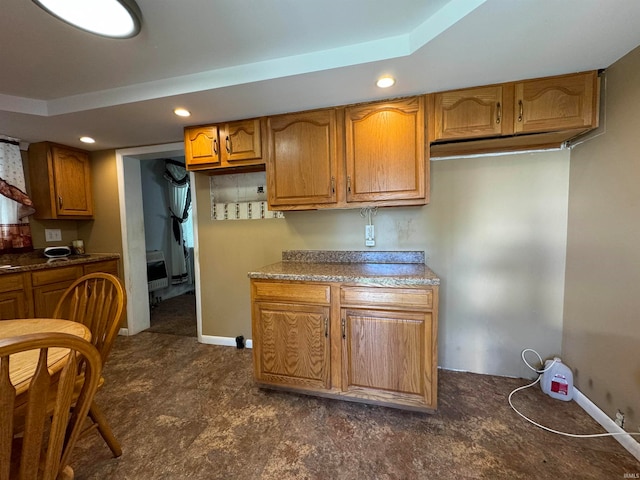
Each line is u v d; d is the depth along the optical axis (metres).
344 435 1.54
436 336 1.62
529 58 1.42
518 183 2.00
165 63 1.59
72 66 1.58
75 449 1.47
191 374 2.22
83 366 1.42
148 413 1.75
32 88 1.83
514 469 1.30
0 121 2.10
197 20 1.25
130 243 3.08
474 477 1.27
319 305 1.78
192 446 1.48
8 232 2.51
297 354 1.85
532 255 2.00
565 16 1.12
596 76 1.55
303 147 2.03
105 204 3.08
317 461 1.37
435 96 1.77
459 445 1.45
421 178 1.83
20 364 0.96
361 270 1.93
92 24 1.18
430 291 1.61
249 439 1.52
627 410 1.41
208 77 1.68
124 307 1.35
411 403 1.67
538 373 2.02
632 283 1.38
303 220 2.46
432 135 1.79
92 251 3.16
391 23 1.31
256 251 2.61
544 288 1.99
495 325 2.10
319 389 1.83
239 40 1.41
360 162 1.92
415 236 2.21
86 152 3.02
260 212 2.58
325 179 2.00
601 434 1.50
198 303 2.83
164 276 4.45
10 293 2.16
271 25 1.30
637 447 1.34
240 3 1.16
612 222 1.51
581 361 1.75
